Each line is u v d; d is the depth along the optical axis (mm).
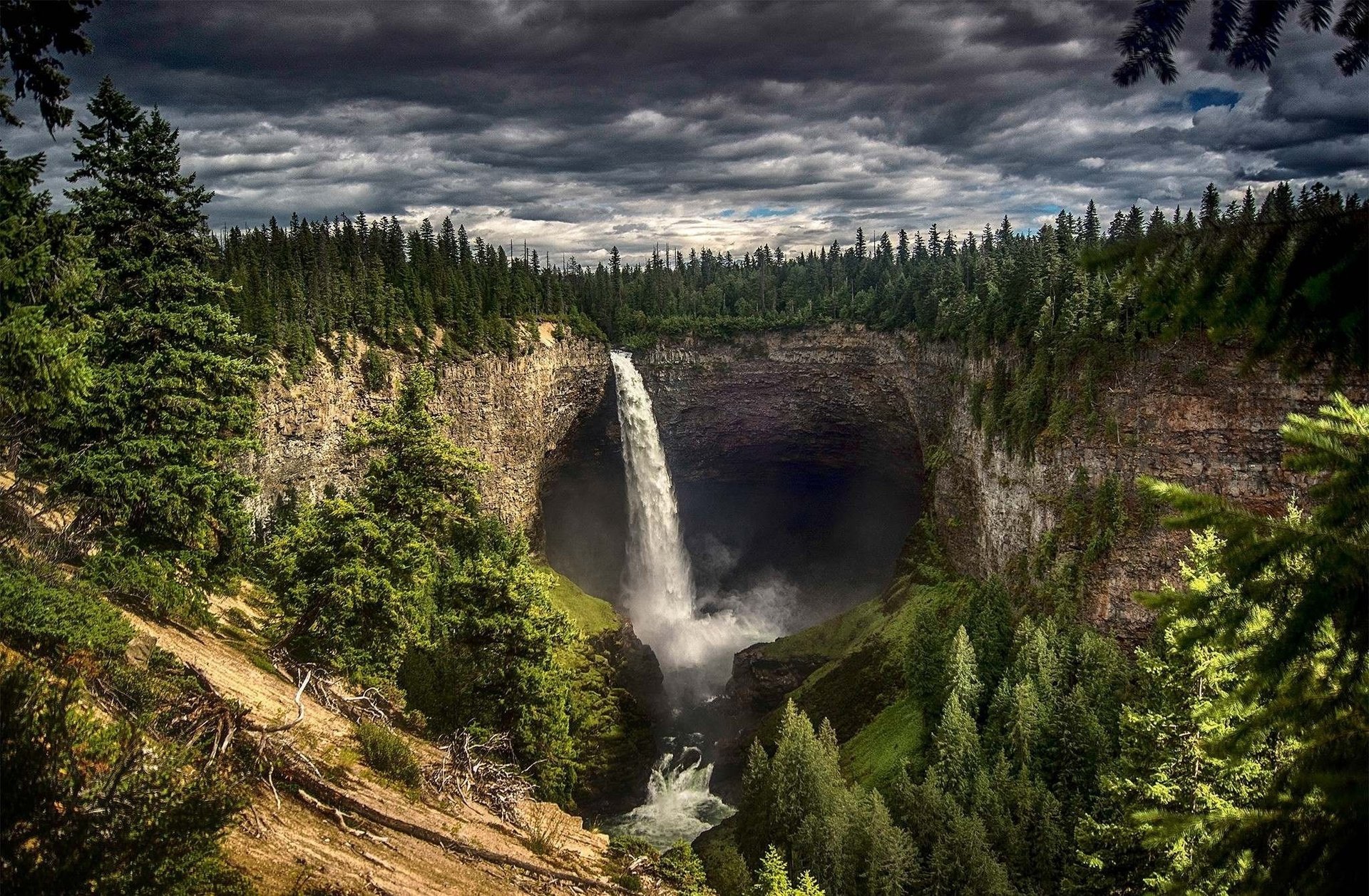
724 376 155125
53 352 18266
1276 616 8344
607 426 159750
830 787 64188
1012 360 104562
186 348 37188
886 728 91562
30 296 19109
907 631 107625
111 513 35594
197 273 38250
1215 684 28375
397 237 139875
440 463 44500
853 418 152250
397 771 32594
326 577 41938
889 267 180000
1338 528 7891
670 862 37125
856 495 165875
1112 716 61688
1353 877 7652
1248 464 78062
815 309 157250
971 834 53688
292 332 101500
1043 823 53969
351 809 27953
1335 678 8227
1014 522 98125
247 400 40094
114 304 36594
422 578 45688
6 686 14133
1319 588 7582
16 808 12602
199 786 15000
